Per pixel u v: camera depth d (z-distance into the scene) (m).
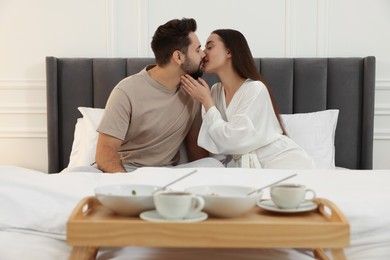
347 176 1.57
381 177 1.56
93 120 2.99
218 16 3.35
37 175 1.51
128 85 2.38
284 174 1.56
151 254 1.22
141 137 2.43
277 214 1.12
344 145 3.18
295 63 3.21
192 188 1.18
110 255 1.24
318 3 3.32
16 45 3.34
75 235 0.99
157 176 1.48
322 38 3.33
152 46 2.43
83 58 3.24
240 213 1.07
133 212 1.08
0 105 3.33
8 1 3.34
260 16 3.34
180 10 3.35
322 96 3.17
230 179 1.48
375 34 3.33
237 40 2.46
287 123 2.95
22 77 3.34
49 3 3.34
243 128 2.28
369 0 3.33
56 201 1.35
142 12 3.34
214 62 2.45
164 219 1.02
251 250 1.24
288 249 1.26
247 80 2.46
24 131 3.32
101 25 3.35
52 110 3.16
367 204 1.30
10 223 1.31
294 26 3.33
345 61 3.19
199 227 0.98
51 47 3.35
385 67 3.32
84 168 2.22
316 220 1.06
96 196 1.10
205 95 2.36
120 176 1.53
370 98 3.13
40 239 1.28
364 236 1.28
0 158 3.34
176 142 2.47
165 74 2.42
